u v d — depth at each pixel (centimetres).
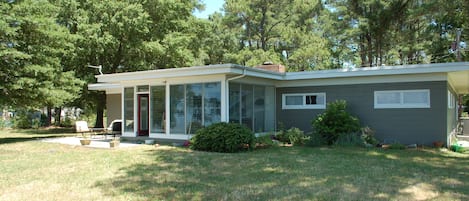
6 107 1680
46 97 1462
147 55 2270
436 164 855
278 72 1400
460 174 733
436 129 1170
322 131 1271
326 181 673
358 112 1312
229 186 641
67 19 2105
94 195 588
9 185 655
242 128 1116
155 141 1341
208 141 1098
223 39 3422
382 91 1269
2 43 1334
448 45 2314
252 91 1365
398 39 2605
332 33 2938
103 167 827
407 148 1152
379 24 2495
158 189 623
